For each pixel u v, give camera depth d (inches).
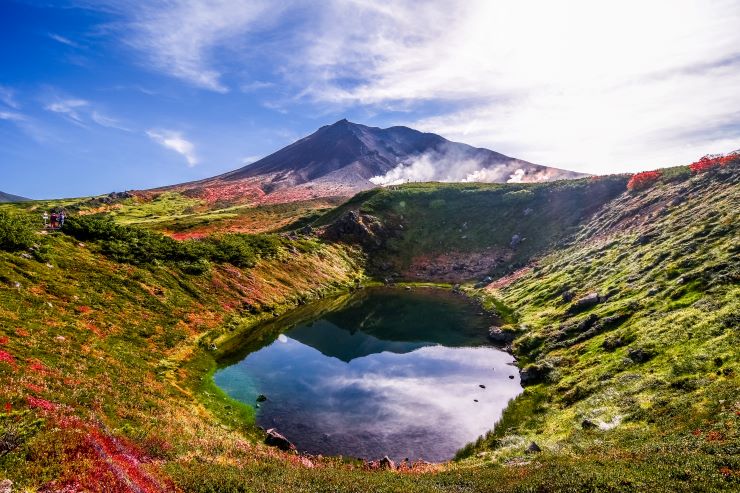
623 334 1641.2
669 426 968.3
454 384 1839.3
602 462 775.1
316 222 6437.0
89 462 548.4
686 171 3400.6
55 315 1550.2
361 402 1675.7
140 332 1862.7
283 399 1689.2
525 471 852.6
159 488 625.9
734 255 1683.1
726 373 1100.5
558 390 1547.7
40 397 877.8
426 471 1089.4
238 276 3085.6
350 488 799.1
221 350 2139.5
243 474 830.5
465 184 7081.7
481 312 3085.6
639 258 2322.8
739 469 607.8
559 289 2672.2
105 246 2455.7
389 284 4367.6
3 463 488.7
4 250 1833.2
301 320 2896.2
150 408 1195.9
